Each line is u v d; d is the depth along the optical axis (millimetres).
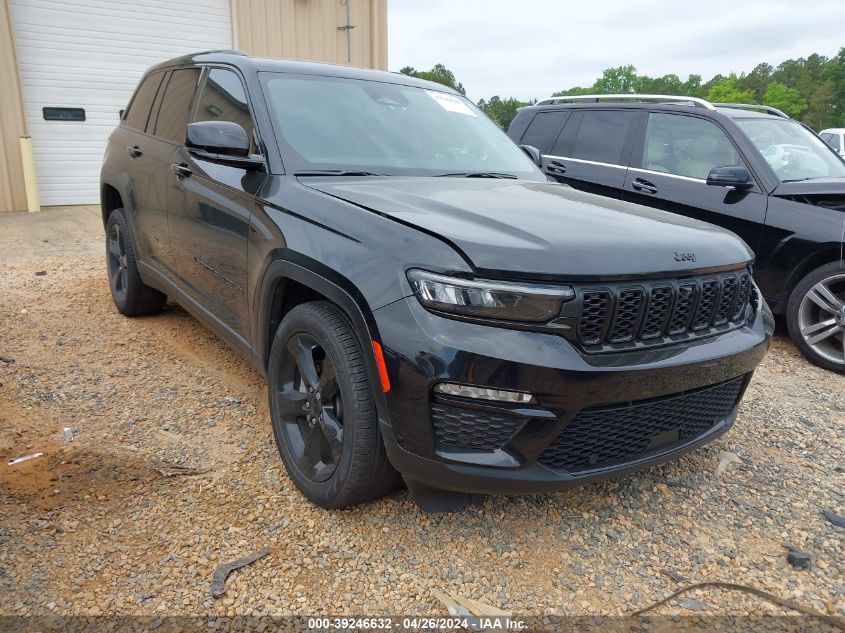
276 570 2293
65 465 2867
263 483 2811
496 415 2113
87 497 2646
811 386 4312
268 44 12320
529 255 2092
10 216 10141
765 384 4320
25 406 3420
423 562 2371
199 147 2889
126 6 11219
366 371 2316
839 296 4684
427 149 3412
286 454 2760
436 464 2170
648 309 2242
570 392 2076
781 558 2494
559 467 2230
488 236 2193
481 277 2068
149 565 2283
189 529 2482
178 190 3740
